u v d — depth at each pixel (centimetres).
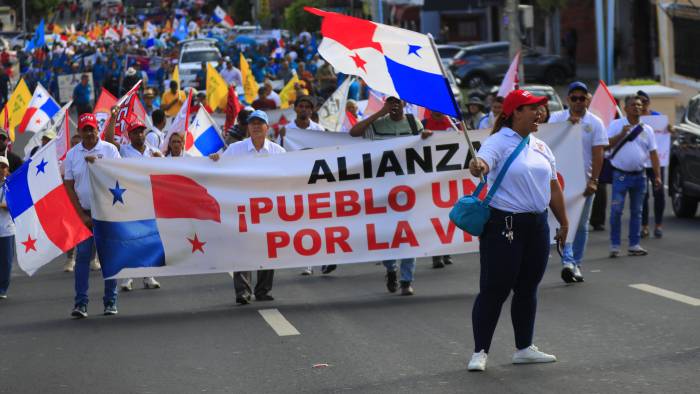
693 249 1733
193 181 1370
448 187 1396
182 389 950
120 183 1359
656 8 5053
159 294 1514
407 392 901
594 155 1441
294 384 948
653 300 1291
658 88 3266
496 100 2000
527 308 974
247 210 1380
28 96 2530
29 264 1317
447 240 1399
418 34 1107
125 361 1076
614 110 1959
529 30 6462
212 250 1377
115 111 1490
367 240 1395
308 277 1623
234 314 1314
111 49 6525
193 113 2770
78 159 1381
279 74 4731
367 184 1393
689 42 4119
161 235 1366
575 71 5734
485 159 925
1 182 1519
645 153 1659
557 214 989
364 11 6181
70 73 5550
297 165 1385
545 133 1430
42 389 973
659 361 974
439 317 1235
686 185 2141
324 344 1113
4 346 1178
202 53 5712
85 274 1339
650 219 2181
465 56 5556
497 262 937
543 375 938
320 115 2288
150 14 13100
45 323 1312
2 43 7825
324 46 1147
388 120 1421
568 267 1416
